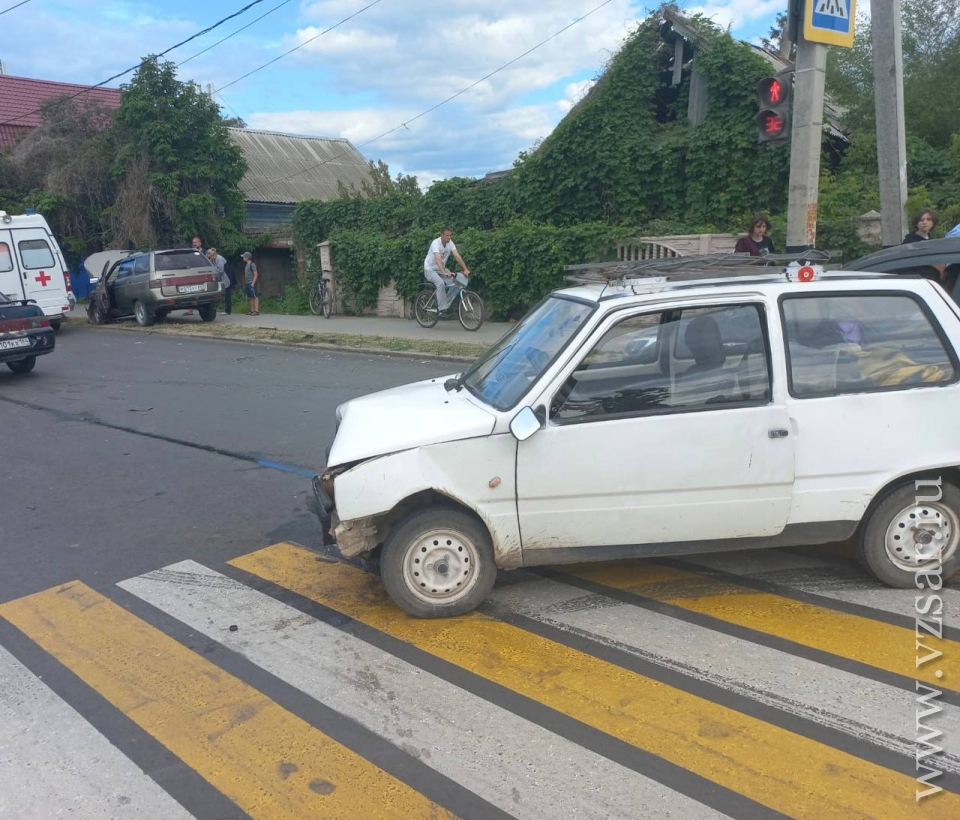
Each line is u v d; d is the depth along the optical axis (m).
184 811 2.92
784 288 4.16
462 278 15.62
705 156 17.36
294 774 3.09
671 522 4.16
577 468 4.06
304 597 4.68
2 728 3.49
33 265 18.42
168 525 6.03
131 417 9.90
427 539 4.20
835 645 3.85
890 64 9.83
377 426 4.34
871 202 14.18
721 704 3.41
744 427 4.06
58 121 28.84
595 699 3.49
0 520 6.32
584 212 18.84
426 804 2.88
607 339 4.10
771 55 21.98
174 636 4.27
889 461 4.14
